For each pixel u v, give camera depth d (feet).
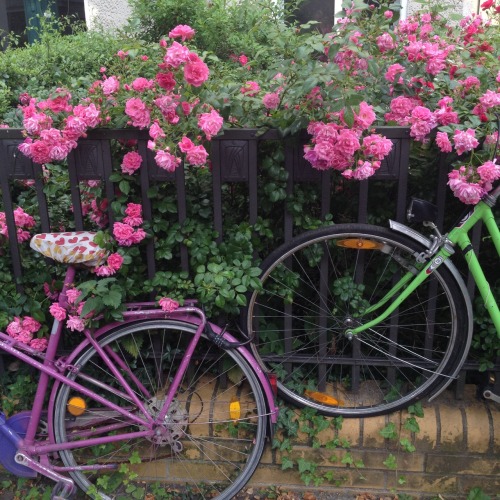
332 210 9.29
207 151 8.54
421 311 9.39
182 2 16.37
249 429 9.09
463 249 8.26
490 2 9.80
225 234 8.89
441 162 8.33
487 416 8.91
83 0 22.81
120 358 8.93
